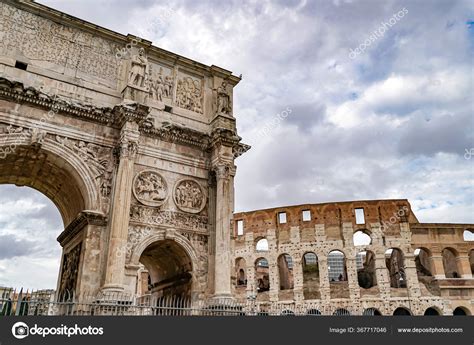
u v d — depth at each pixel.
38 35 21.95
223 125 25.31
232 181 24.41
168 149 23.95
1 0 21.34
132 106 21.69
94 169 21.16
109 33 24.06
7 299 14.93
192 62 26.86
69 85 21.91
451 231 54.22
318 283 56.34
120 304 17.44
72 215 24.27
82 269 19.27
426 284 52.31
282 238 56.62
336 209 56.25
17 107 19.83
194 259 22.67
